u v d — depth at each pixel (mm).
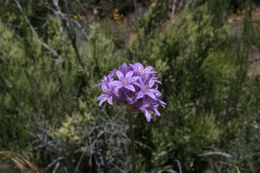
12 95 503
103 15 759
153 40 527
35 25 663
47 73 527
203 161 525
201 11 549
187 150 495
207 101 557
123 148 512
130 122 368
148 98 362
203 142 492
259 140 502
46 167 499
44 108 516
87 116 472
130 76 356
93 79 500
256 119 517
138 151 508
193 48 530
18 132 485
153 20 536
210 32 529
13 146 487
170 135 511
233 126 505
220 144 527
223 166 517
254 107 513
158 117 521
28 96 506
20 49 534
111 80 365
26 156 475
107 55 519
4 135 486
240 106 539
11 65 509
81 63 519
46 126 490
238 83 528
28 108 496
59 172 500
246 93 552
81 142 486
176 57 527
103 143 505
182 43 535
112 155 497
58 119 507
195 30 532
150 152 509
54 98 518
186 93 503
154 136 493
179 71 522
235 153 507
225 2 561
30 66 534
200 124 489
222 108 534
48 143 487
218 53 552
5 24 609
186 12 538
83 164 516
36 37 544
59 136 464
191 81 522
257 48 599
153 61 503
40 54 543
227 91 548
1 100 493
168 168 518
